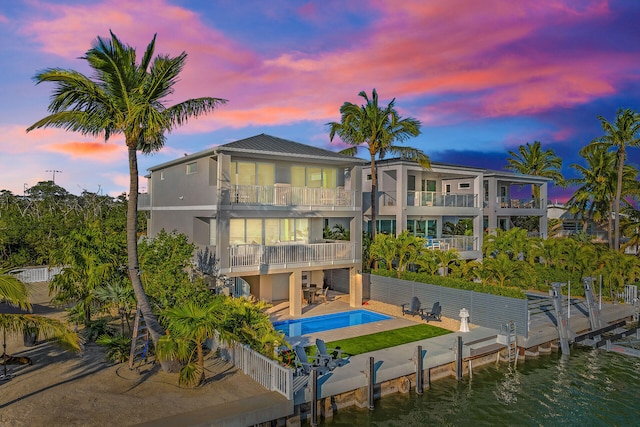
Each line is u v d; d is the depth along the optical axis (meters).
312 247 23.66
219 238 20.72
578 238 44.28
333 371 15.04
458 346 16.89
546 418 14.06
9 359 13.98
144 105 13.21
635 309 24.95
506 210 39.44
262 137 26.75
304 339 18.97
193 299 15.72
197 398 11.94
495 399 15.38
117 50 13.39
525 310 19.30
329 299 27.53
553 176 56.34
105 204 62.25
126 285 16.64
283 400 11.97
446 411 14.48
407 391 15.77
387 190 34.25
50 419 10.34
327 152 25.52
